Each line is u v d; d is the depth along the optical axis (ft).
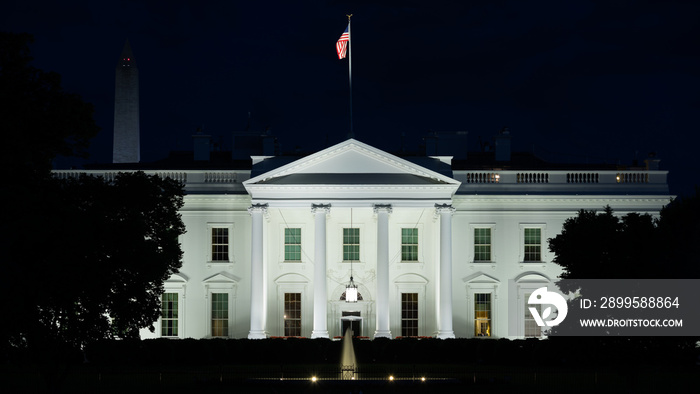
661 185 261.65
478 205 260.42
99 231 147.74
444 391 161.27
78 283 141.38
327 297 255.91
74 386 170.09
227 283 258.16
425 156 263.08
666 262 173.68
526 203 260.62
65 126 170.91
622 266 172.96
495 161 295.48
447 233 242.99
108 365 209.77
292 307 256.73
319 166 244.83
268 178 244.63
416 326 256.93
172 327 258.98
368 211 256.52
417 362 226.17
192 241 260.01
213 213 260.01
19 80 169.17
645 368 199.82
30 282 137.39
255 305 242.78
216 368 200.34
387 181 243.81
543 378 181.37
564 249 182.80
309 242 256.93
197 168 269.23
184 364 219.82
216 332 258.78
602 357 177.99
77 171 259.80
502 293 258.98
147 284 159.12
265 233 246.88
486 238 260.62
